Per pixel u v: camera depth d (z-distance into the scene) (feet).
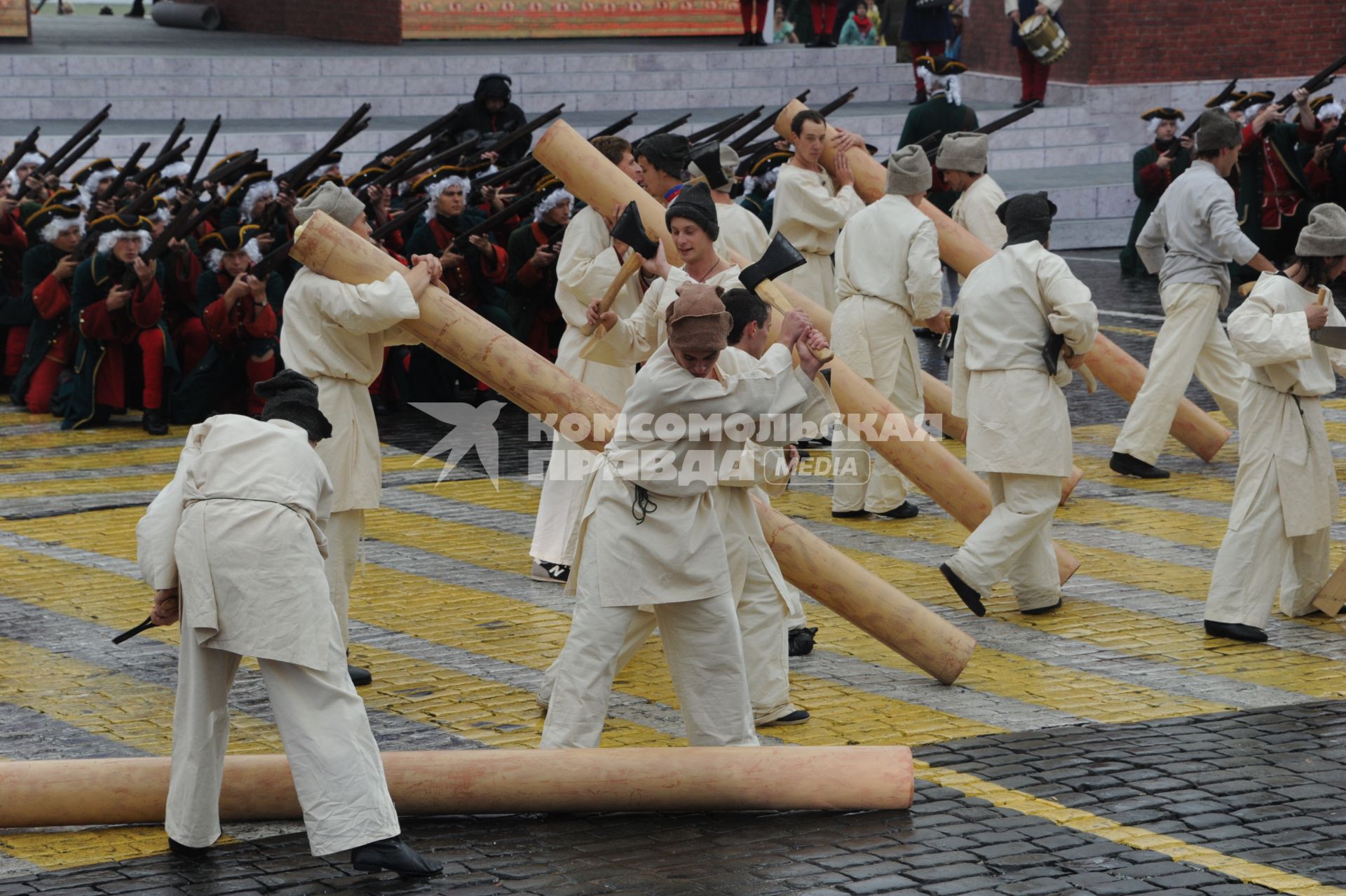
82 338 52.70
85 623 33.58
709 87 105.19
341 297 28.81
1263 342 31.40
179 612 22.61
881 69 108.68
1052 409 33.40
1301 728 27.63
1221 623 32.83
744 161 65.31
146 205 55.31
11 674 30.48
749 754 24.11
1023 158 98.73
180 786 22.48
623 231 29.63
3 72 92.79
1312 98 80.94
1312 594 34.35
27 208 58.95
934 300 40.24
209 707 22.45
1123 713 28.53
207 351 54.03
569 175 34.71
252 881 21.85
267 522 21.97
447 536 41.04
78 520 41.81
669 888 21.52
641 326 30.86
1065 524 41.63
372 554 39.32
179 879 21.93
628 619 24.54
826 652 32.48
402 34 117.19
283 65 98.17
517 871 22.13
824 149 46.98
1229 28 104.63
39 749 26.66
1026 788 24.98
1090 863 22.22
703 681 24.68
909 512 42.78
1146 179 79.25
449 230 55.77
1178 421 47.70
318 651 21.99
